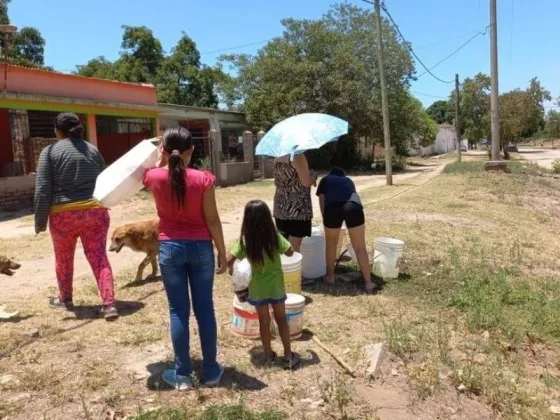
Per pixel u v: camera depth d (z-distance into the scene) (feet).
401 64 102.12
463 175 71.41
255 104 97.14
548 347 16.93
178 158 11.50
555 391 14.02
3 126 53.78
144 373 12.92
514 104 145.59
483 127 153.89
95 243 17.12
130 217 42.70
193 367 13.30
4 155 54.03
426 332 16.35
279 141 18.72
